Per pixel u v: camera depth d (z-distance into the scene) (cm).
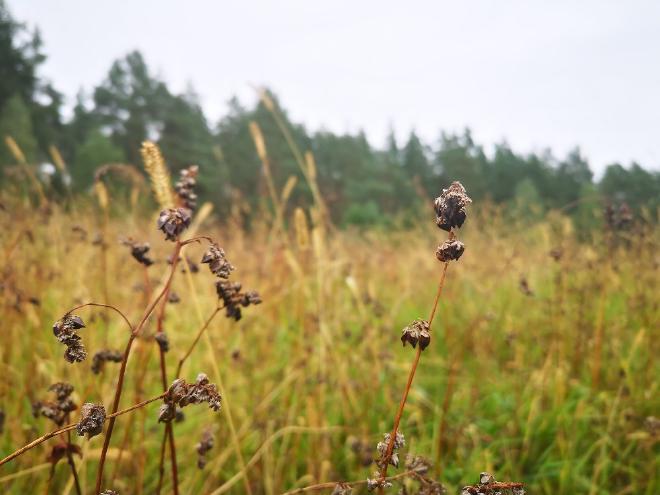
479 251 471
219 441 231
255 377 296
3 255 266
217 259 105
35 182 303
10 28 2738
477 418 277
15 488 194
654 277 326
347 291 401
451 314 388
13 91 2680
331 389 289
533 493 227
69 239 325
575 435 251
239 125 3791
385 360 296
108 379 246
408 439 257
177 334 316
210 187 2597
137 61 3784
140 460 195
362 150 4525
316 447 240
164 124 3694
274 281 371
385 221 1199
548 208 455
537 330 344
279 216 339
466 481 220
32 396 223
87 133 3622
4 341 239
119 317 274
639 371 297
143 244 154
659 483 223
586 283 325
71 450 128
